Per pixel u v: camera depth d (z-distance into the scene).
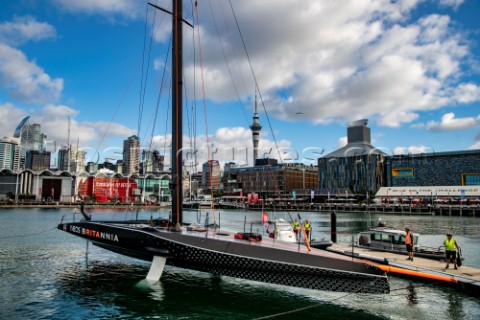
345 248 22.81
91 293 14.23
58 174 134.88
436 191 119.62
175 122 15.77
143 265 19.39
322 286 11.49
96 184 130.75
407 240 18.84
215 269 12.72
